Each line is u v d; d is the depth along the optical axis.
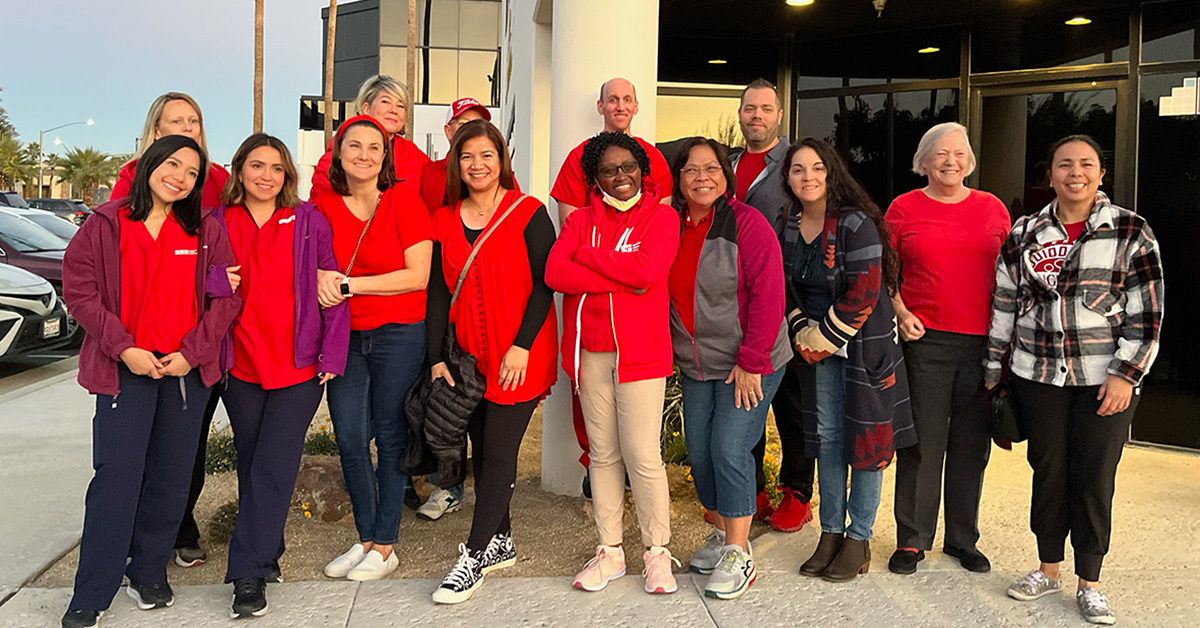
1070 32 5.98
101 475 3.00
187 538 3.66
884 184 6.63
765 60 6.82
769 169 3.98
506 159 3.40
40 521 4.22
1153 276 3.12
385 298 3.40
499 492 3.39
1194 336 5.50
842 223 3.36
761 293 3.24
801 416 4.02
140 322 3.01
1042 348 3.27
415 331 3.46
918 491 3.57
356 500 3.59
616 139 3.27
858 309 3.29
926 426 3.57
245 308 3.20
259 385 3.28
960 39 6.32
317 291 3.26
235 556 3.17
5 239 10.55
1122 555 3.81
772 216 3.87
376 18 34.94
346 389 3.48
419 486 4.68
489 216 3.39
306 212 3.28
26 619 3.12
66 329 8.78
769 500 4.27
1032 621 3.16
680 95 6.79
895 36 6.54
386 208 3.39
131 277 3.01
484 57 35.47
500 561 3.62
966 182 6.36
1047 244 3.27
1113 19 5.80
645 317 3.27
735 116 6.84
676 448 4.98
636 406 3.29
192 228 3.10
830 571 3.51
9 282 8.15
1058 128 6.05
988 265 3.54
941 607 3.27
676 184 3.42
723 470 3.39
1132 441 5.74
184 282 3.08
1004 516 4.32
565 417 4.59
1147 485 4.84
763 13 6.14
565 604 3.27
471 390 3.30
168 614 3.15
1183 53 5.54
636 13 4.40
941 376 3.57
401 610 3.20
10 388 8.20
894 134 6.58
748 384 3.28
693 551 3.89
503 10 14.29
